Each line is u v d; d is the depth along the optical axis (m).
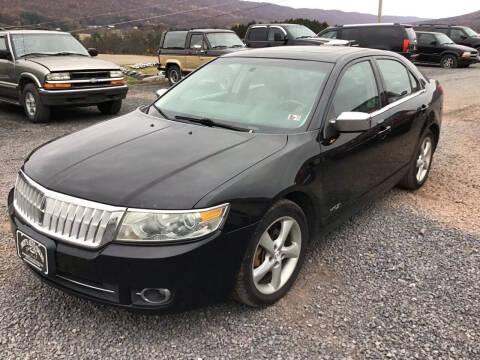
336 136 3.38
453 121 9.29
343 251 3.79
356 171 3.67
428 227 4.30
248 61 4.03
